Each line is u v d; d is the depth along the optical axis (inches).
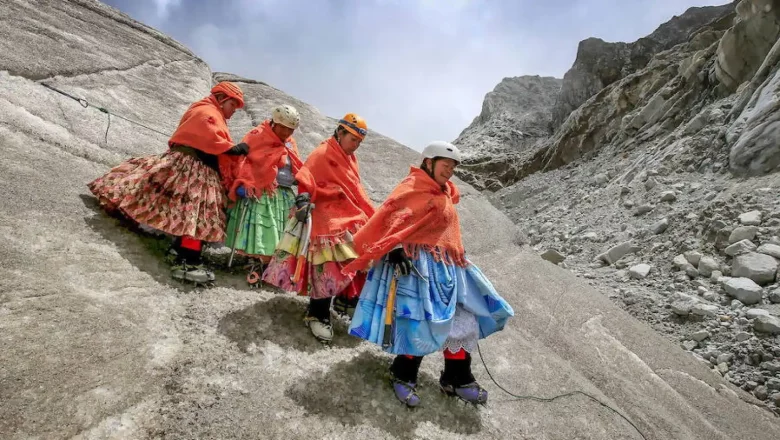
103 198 136.0
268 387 102.0
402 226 105.3
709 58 640.4
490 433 112.3
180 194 131.4
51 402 81.4
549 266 254.8
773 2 477.7
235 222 143.4
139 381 92.7
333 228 123.9
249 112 316.5
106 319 104.0
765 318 238.1
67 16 309.6
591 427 129.0
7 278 102.3
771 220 308.7
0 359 84.3
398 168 314.0
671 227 374.6
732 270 293.4
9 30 235.9
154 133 222.4
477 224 271.3
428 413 110.9
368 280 110.5
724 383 199.9
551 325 189.5
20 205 127.5
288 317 130.3
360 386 111.3
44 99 192.2
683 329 265.4
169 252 137.0
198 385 96.3
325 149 131.5
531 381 141.3
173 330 110.7
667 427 145.7
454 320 109.2
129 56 301.0
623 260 367.6
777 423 181.6
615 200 501.0
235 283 142.0
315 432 94.4
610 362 176.9
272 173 146.6
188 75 332.8
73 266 116.1
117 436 81.0
